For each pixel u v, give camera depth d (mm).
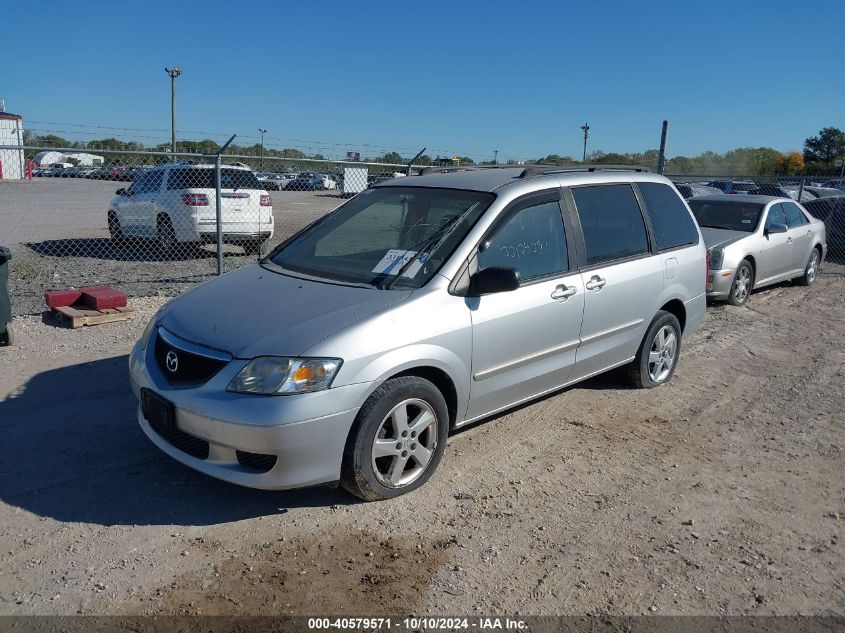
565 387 5211
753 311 9609
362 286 4242
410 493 4148
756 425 5426
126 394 5508
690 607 3213
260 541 3619
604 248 5301
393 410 3906
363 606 3143
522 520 3910
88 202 18859
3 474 4215
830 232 15086
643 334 5793
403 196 5000
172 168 12602
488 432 5090
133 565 3387
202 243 12898
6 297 6461
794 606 3242
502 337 4426
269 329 3803
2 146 8109
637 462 4699
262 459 3631
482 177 5059
